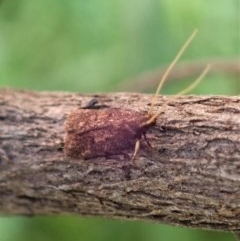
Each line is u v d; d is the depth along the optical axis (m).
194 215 0.11
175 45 0.15
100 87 0.15
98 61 0.15
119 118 0.11
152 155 0.11
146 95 0.11
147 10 0.15
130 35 0.15
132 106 0.11
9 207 0.12
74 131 0.11
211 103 0.11
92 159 0.11
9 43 0.16
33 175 0.12
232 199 0.10
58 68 0.16
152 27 0.15
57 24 0.16
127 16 0.15
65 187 0.11
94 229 0.15
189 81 0.15
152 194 0.11
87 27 0.15
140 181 0.11
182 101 0.11
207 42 0.15
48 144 0.11
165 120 0.11
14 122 0.12
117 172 0.11
